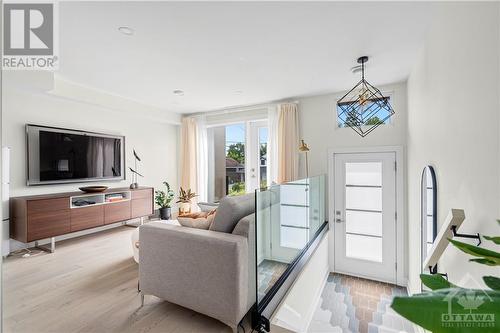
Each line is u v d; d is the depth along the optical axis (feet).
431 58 6.44
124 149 15.06
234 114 15.90
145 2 5.69
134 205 14.17
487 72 3.41
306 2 5.71
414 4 5.78
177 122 17.35
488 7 3.36
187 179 17.21
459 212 3.93
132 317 6.38
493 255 1.70
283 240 7.47
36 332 5.81
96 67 9.37
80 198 12.28
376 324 8.34
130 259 10.13
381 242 11.36
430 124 6.56
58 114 12.08
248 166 15.62
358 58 8.61
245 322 6.14
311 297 8.90
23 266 9.42
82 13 6.09
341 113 12.36
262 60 8.78
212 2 5.69
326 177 12.53
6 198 10.21
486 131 3.44
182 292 6.15
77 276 8.61
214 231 6.31
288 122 13.12
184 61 8.84
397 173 11.00
